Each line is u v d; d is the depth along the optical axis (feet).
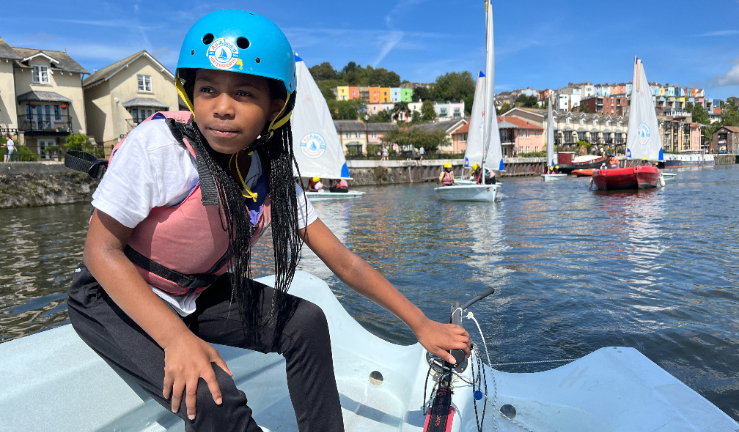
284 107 3.15
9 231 37.29
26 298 17.01
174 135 2.99
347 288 15.64
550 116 136.98
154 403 3.99
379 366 5.99
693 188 67.21
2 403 3.14
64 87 94.68
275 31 2.98
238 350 4.96
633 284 15.55
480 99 75.15
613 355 5.29
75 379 3.56
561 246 23.77
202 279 3.43
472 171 66.18
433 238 28.04
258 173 3.42
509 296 14.35
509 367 9.11
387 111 342.03
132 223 2.86
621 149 228.22
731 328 11.06
